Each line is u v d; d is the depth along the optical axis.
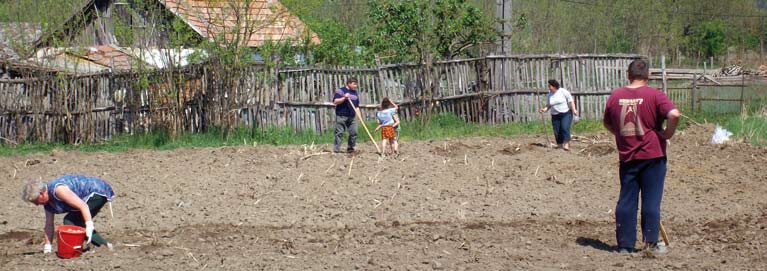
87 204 11.89
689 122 27.50
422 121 26.83
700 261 11.30
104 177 18.62
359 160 19.50
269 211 15.18
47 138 26.50
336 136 20.89
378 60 26.55
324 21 31.14
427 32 30.53
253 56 28.11
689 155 20.44
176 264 11.45
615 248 12.16
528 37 50.75
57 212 11.84
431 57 28.36
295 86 25.64
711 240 12.66
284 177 17.78
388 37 30.92
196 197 16.34
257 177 17.91
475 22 30.72
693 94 33.47
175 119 25.81
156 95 25.88
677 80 56.19
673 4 81.75
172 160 20.45
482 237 12.93
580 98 28.97
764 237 12.73
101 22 34.56
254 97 25.50
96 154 22.27
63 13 27.81
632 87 11.70
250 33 25.75
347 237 13.05
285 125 25.53
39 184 11.59
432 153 20.70
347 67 26.05
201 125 25.73
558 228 13.63
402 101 26.77
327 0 42.94
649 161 11.59
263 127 25.45
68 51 27.64
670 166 19.09
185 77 25.81
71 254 11.74
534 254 11.76
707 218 14.40
